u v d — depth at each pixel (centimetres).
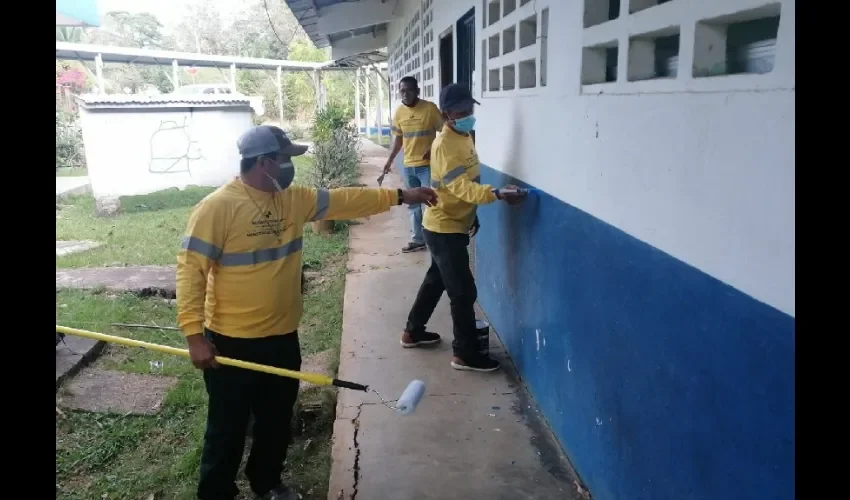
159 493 311
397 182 1295
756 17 157
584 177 262
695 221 172
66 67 2370
